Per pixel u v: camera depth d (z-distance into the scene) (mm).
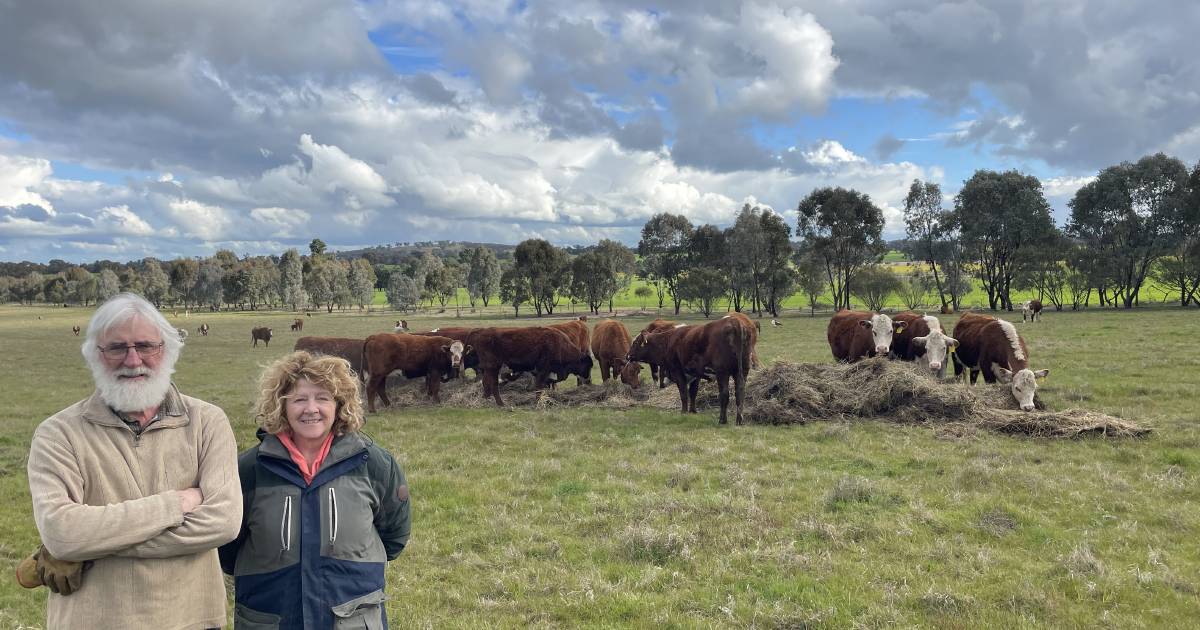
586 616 5461
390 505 3354
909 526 7047
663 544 6621
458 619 5457
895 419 12500
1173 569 5902
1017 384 12484
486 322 74625
